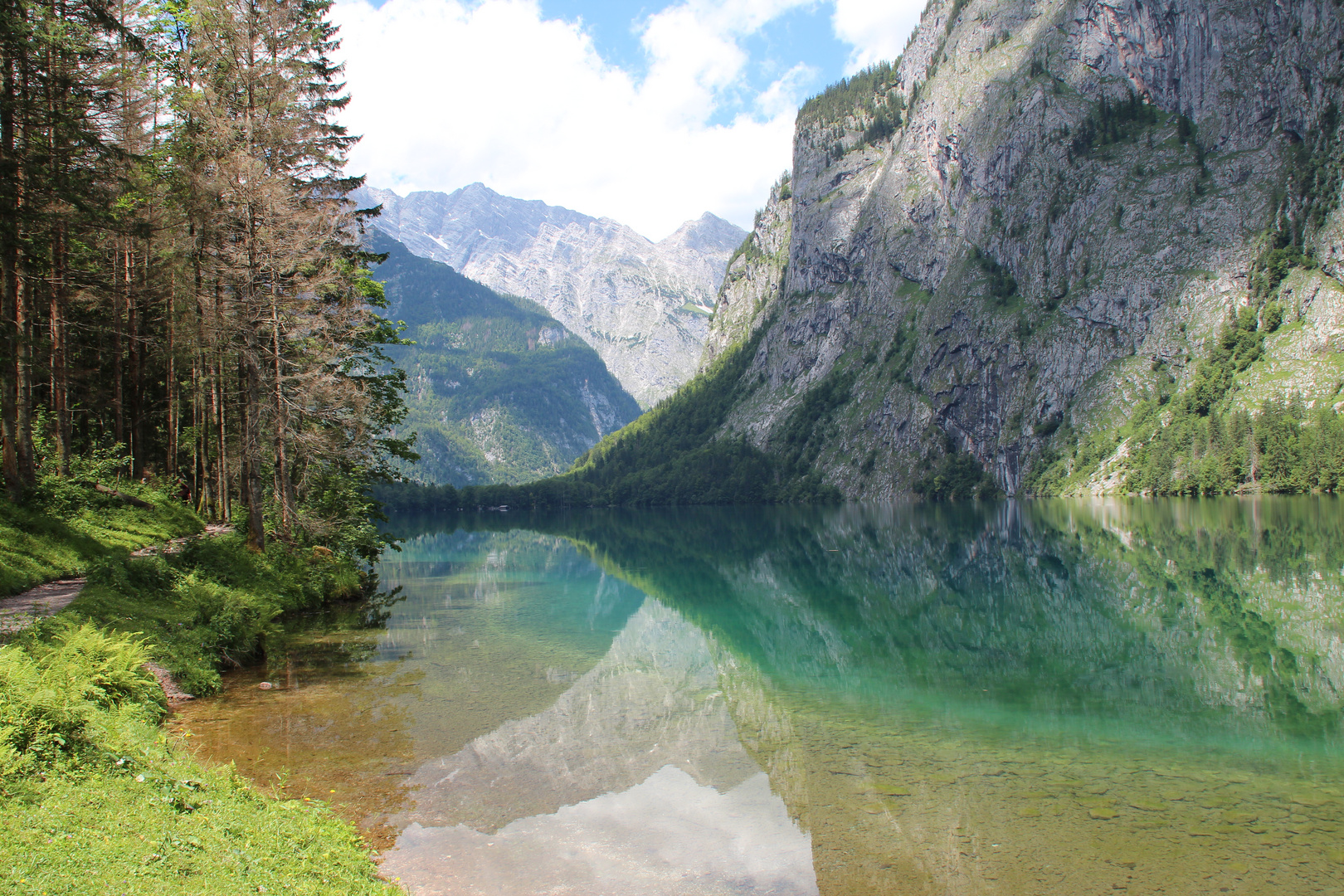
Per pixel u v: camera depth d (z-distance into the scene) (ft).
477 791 44.60
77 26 88.43
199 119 96.02
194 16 96.94
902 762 50.72
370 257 122.83
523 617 110.42
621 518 556.92
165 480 137.39
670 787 46.24
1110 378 642.22
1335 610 105.70
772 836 38.96
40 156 84.02
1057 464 634.84
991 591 134.10
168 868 26.07
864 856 36.83
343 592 116.26
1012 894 32.89
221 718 55.31
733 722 60.54
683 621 111.55
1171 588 126.93
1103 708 64.03
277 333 101.19
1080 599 120.88
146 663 56.75
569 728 57.77
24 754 29.99
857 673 78.28
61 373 104.88
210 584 78.38
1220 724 58.80
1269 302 577.02
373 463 134.00
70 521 93.56
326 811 38.86
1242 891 32.91
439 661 78.07
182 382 140.36
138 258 124.47
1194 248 637.71
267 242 95.86
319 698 62.18
